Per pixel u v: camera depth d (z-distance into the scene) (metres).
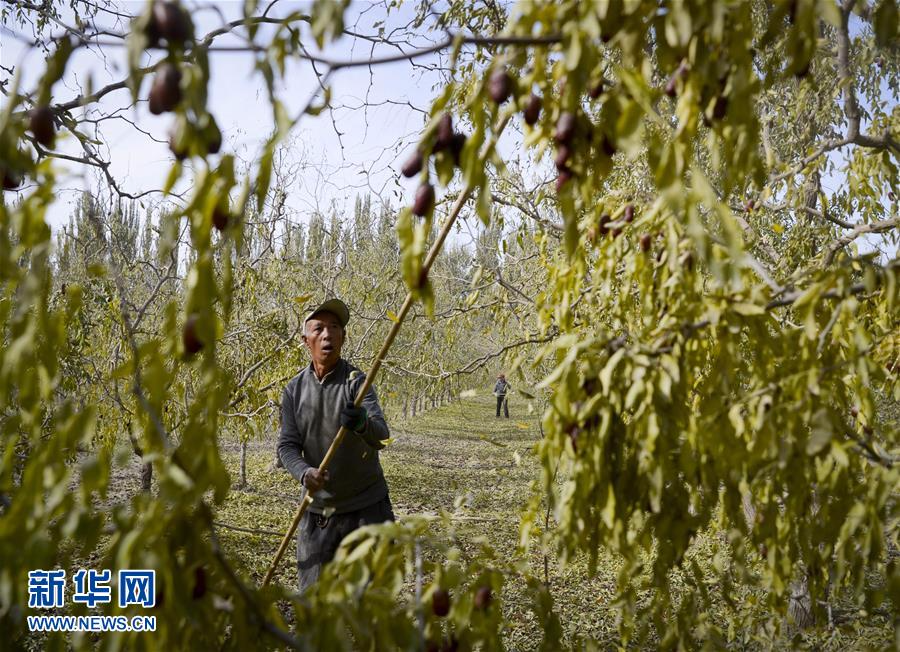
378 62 1.10
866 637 2.73
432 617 1.39
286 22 1.06
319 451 3.02
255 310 6.89
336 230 8.80
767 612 2.46
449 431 17.67
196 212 1.03
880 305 1.94
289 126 1.04
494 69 1.15
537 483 1.89
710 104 1.16
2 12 3.59
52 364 1.23
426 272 1.20
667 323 1.41
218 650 1.30
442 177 1.19
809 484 1.41
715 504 1.44
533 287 4.44
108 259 1.45
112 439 4.68
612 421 1.39
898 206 2.71
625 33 1.12
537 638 3.81
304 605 1.32
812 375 1.23
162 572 1.11
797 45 1.11
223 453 12.30
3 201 1.21
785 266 3.23
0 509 1.34
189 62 1.02
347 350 7.83
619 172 3.65
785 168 2.95
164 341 1.11
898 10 1.19
